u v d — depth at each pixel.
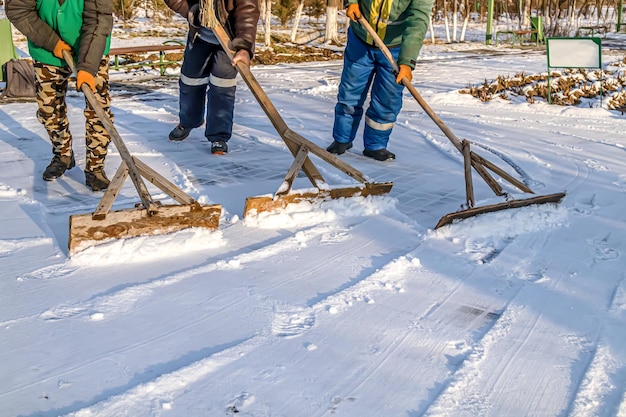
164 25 25.30
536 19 27.11
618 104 10.76
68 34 4.60
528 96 11.07
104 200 3.65
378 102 6.09
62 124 5.03
